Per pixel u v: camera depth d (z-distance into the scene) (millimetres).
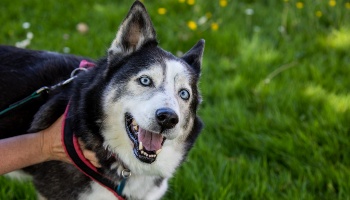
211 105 1833
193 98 1260
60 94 1247
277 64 2027
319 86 1860
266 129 1685
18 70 1304
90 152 1203
